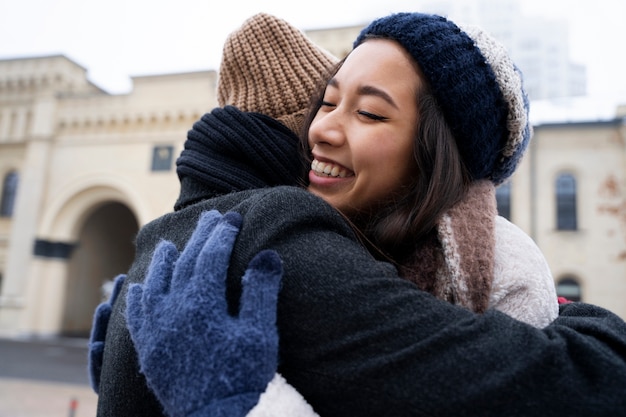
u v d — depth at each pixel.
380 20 1.19
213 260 0.86
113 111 20.69
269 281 0.83
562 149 17.36
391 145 1.10
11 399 9.55
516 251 1.11
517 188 17.41
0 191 21.86
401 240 1.08
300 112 1.48
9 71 21.89
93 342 1.32
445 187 1.07
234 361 0.77
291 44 1.53
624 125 16.97
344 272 0.84
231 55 1.56
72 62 22.30
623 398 0.74
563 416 0.72
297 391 0.81
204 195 1.15
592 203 16.92
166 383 0.80
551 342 0.76
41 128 21.20
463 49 1.15
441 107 1.13
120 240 25.16
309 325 0.82
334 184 1.16
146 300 0.89
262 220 0.91
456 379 0.74
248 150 1.16
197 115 20.06
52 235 20.78
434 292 1.08
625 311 16.20
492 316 0.81
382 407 0.75
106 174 20.47
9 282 20.34
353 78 1.14
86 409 9.01
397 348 0.77
